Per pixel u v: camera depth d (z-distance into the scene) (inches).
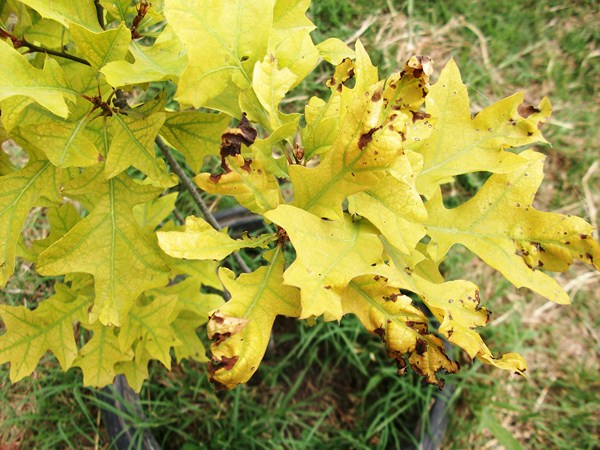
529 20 48.8
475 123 16.8
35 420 32.6
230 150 13.8
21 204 17.0
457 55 47.2
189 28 13.6
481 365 35.7
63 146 15.8
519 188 16.2
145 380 32.5
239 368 13.4
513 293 39.1
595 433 35.2
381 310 14.5
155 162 16.4
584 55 47.1
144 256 17.7
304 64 16.2
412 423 32.8
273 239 15.5
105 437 32.5
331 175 13.9
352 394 34.5
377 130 12.9
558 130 43.9
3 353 20.5
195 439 32.3
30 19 16.5
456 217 16.7
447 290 15.3
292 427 33.7
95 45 14.5
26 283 35.7
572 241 15.5
